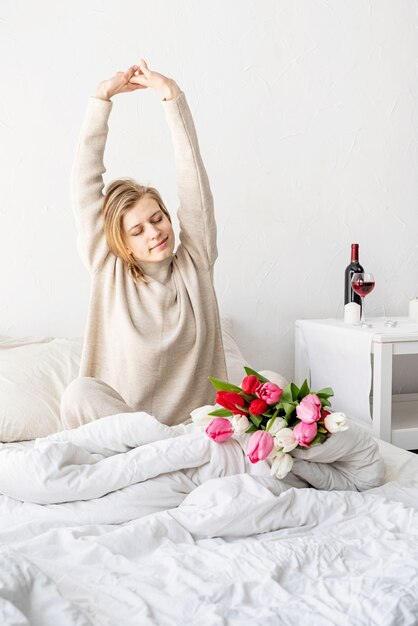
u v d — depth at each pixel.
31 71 2.41
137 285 1.88
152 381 1.83
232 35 2.61
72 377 2.09
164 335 1.85
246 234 2.68
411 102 2.84
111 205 1.85
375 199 2.83
